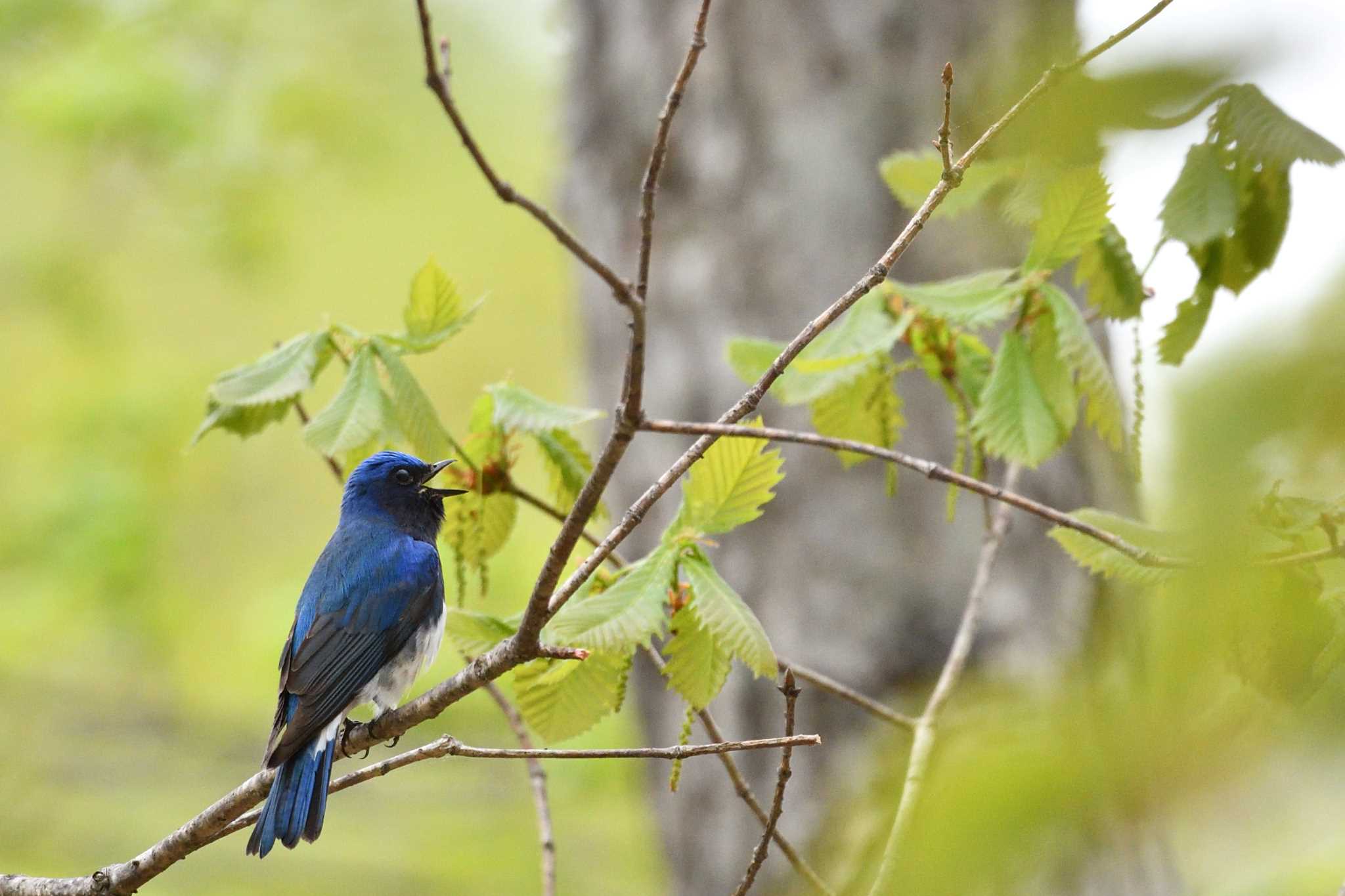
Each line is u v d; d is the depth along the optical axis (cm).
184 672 2078
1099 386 715
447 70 470
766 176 1169
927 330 819
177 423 2198
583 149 1256
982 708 734
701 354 1187
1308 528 355
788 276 1162
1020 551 1125
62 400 2203
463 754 611
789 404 823
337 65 2172
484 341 2412
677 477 582
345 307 2366
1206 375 262
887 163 820
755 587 1162
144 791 2039
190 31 2089
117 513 2078
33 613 2014
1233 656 311
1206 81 304
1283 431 256
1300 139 554
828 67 1156
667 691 1220
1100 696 364
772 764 1151
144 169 2109
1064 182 695
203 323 2316
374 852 1883
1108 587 1121
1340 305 255
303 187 2195
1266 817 311
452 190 2356
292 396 782
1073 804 318
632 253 1221
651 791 1234
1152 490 275
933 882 319
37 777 1978
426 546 945
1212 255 651
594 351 1256
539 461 1873
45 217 2192
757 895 1131
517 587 1814
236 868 1886
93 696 2055
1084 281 762
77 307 2214
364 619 897
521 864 1811
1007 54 414
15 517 2091
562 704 678
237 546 2253
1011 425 716
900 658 1125
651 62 1207
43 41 2075
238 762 2020
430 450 779
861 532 1141
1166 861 372
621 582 621
